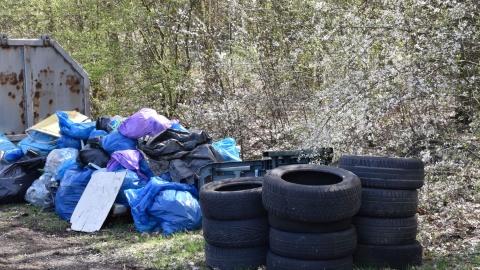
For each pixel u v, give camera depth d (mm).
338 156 8500
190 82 12805
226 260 6082
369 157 6078
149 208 8016
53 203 9453
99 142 9281
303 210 5543
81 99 11812
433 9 8156
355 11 8641
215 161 8695
